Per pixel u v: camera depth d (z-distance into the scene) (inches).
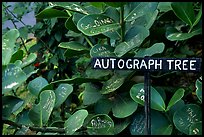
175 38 53.6
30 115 48.5
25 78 42.9
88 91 55.9
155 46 51.1
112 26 51.3
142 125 50.8
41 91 52.1
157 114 50.8
